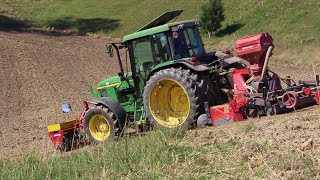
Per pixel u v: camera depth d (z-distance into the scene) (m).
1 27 46.88
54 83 27.66
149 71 10.34
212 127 8.95
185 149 7.27
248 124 8.20
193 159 6.64
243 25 42.28
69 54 37.03
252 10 44.31
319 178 5.16
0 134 15.71
